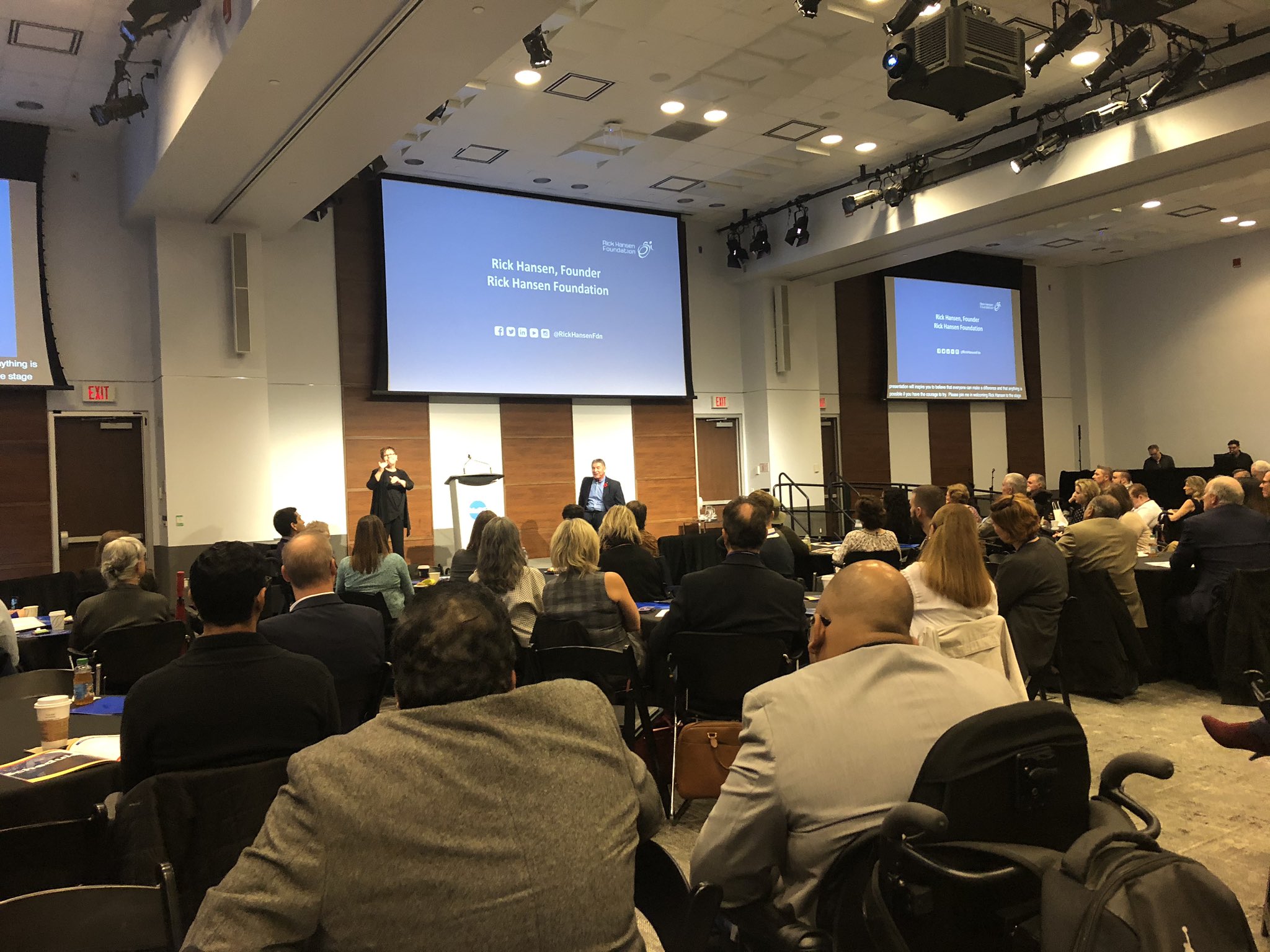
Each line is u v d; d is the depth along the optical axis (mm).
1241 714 4312
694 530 10516
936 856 1175
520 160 8680
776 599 3012
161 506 7801
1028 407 14352
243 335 7793
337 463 8906
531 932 946
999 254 13656
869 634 1506
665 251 10695
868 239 9453
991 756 1187
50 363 7461
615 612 3412
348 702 2713
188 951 863
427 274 9102
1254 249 12695
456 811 956
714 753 2703
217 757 1722
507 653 1146
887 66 4715
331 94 5250
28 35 5949
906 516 6801
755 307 11352
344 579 4598
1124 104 6898
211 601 1786
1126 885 995
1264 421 12703
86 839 1513
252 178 6641
